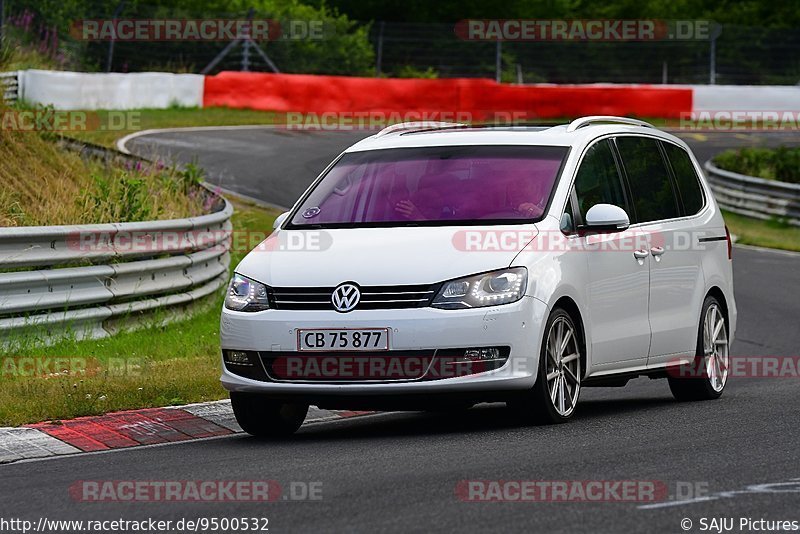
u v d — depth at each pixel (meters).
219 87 138.50
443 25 177.38
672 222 36.31
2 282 39.03
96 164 67.69
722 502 20.73
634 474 23.27
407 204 31.81
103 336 43.12
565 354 31.00
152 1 158.88
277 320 29.33
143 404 33.12
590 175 33.31
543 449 26.38
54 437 29.31
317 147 113.25
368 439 29.41
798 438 27.77
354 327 28.77
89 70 139.75
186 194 66.00
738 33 185.38
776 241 95.69
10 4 128.75
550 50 190.88
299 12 176.00
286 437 31.03
